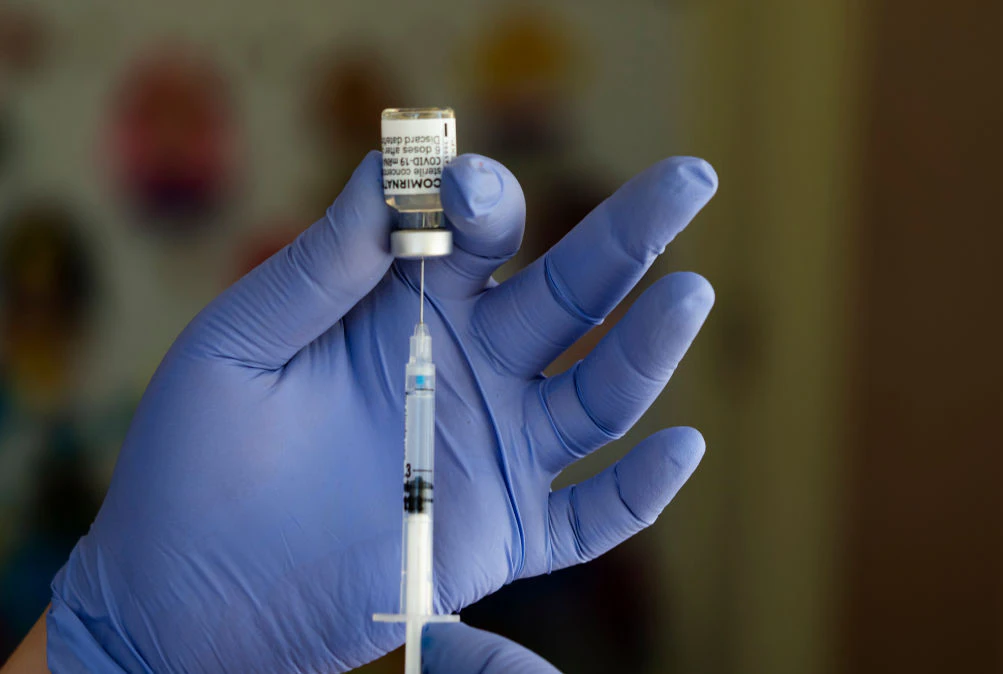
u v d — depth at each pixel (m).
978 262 2.01
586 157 2.06
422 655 1.03
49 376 2.00
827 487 2.10
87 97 1.98
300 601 0.95
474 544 0.97
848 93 2.04
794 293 2.09
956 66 1.99
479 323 1.01
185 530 0.95
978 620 2.05
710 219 2.09
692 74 2.06
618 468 1.02
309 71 2.01
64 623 0.96
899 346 2.06
